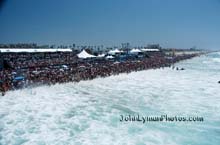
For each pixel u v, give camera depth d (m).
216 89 24.78
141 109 16.33
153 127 12.63
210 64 69.81
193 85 27.72
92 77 32.28
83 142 10.64
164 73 41.66
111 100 19.17
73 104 17.72
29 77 27.20
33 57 52.91
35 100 18.88
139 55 75.88
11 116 14.45
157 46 149.38
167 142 10.65
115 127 12.66
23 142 10.64
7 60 40.28
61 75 30.38
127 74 38.81
